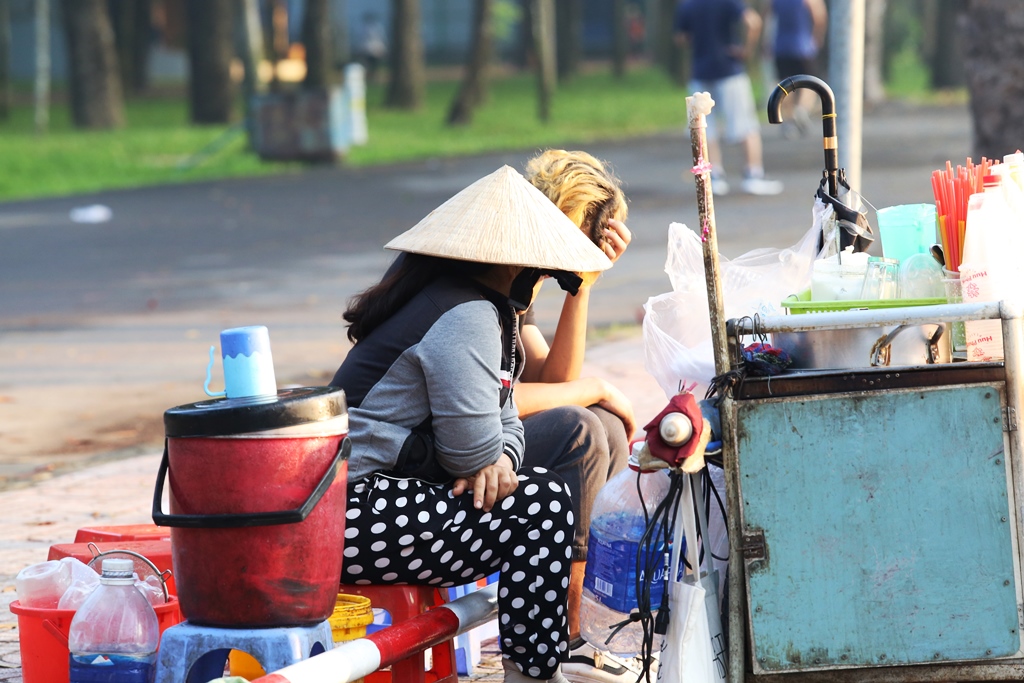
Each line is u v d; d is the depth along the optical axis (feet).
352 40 562.66
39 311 114.52
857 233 35.04
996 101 88.33
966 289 30.78
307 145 235.40
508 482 32.71
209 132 305.73
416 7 354.95
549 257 32.58
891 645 29.37
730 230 132.26
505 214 33.04
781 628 29.53
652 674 36.81
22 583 33.99
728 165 197.36
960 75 387.34
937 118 272.10
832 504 29.27
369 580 33.22
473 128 299.38
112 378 88.48
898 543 29.22
